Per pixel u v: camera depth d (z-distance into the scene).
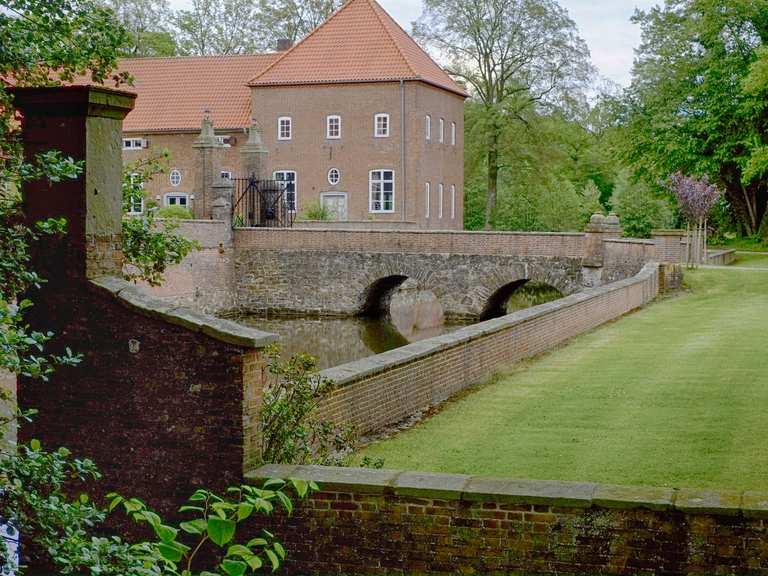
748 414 13.67
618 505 7.86
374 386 13.65
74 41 10.94
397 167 58.84
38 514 7.38
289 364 10.66
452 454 12.28
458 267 43.44
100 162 9.28
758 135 51.31
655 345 21.48
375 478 8.53
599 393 15.85
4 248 8.31
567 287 41.56
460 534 8.23
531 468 11.45
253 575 8.63
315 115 59.97
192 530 5.71
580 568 7.96
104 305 9.08
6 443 9.26
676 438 12.52
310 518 8.57
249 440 8.82
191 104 63.34
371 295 46.44
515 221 67.06
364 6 62.62
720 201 59.94
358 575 8.46
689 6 54.94
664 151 54.25
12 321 7.36
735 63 51.78
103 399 9.12
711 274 38.78
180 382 8.89
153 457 8.98
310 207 55.22
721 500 7.78
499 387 16.94
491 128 61.22
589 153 80.12
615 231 41.03
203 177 48.03
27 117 9.27
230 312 46.19
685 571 7.73
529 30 60.41
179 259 13.39
